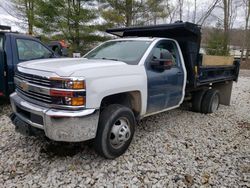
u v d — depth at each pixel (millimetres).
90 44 16766
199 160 3617
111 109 3350
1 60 5496
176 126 5051
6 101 6258
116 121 3385
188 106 6520
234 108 7148
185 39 5125
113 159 3490
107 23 17141
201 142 4285
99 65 3225
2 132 4367
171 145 4066
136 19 19266
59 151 3672
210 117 5934
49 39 16047
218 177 3188
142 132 4586
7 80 5613
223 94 7422
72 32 16062
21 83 3395
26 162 3355
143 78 3793
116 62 3600
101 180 3008
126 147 3613
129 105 3867
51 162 3359
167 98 4480
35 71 3098
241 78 15844
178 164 3461
